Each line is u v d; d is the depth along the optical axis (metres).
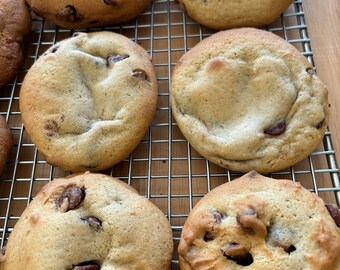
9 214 0.19
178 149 0.20
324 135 0.20
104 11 0.22
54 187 0.18
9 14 0.23
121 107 0.20
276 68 0.19
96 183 0.18
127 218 0.17
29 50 0.24
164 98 0.22
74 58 0.20
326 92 0.20
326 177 0.19
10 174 0.20
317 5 0.24
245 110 0.19
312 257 0.16
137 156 0.20
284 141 0.19
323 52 0.23
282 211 0.16
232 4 0.22
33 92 0.20
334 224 0.17
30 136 0.20
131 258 0.16
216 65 0.20
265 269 0.15
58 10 0.22
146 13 0.24
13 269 0.17
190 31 0.23
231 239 0.16
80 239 0.16
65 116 0.19
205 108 0.20
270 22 0.22
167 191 0.20
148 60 0.21
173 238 0.18
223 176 0.20
